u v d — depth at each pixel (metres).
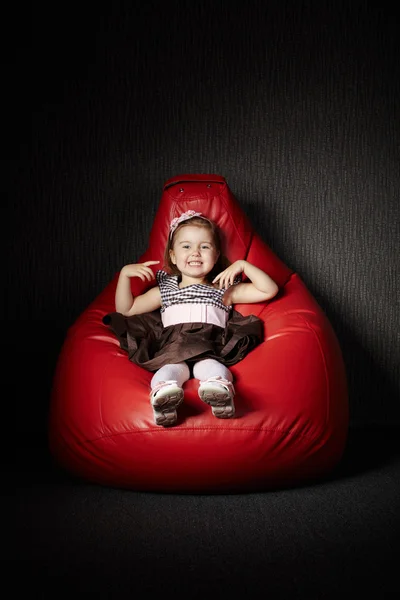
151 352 2.30
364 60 2.94
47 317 2.95
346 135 2.96
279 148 2.96
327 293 2.99
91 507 1.92
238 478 1.95
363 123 2.96
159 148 2.95
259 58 2.93
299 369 2.09
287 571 1.51
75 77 2.91
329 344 2.27
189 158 2.96
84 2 2.89
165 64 2.93
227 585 1.44
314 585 1.44
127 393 2.00
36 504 1.94
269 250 2.70
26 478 2.21
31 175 2.91
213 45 2.92
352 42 2.93
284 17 2.92
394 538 1.69
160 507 1.91
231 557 1.58
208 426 1.90
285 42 2.93
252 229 2.75
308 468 2.05
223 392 1.82
